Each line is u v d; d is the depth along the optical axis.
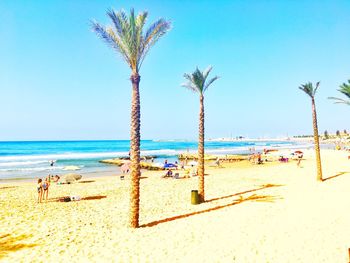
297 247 9.39
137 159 11.95
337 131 199.50
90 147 124.25
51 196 19.19
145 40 11.95
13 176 32.91
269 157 54.00
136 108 11.88
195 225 12.06
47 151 94.19
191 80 16.39
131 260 8.64
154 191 20.61
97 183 25.20
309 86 23.52
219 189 20.95
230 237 10.51
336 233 10.55
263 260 8.49
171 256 8.91
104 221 12.90
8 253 9.19
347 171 29.55
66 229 11.70
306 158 50.47
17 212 14.55
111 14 11.52
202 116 16.70
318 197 16.98
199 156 16.69
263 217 12.98
